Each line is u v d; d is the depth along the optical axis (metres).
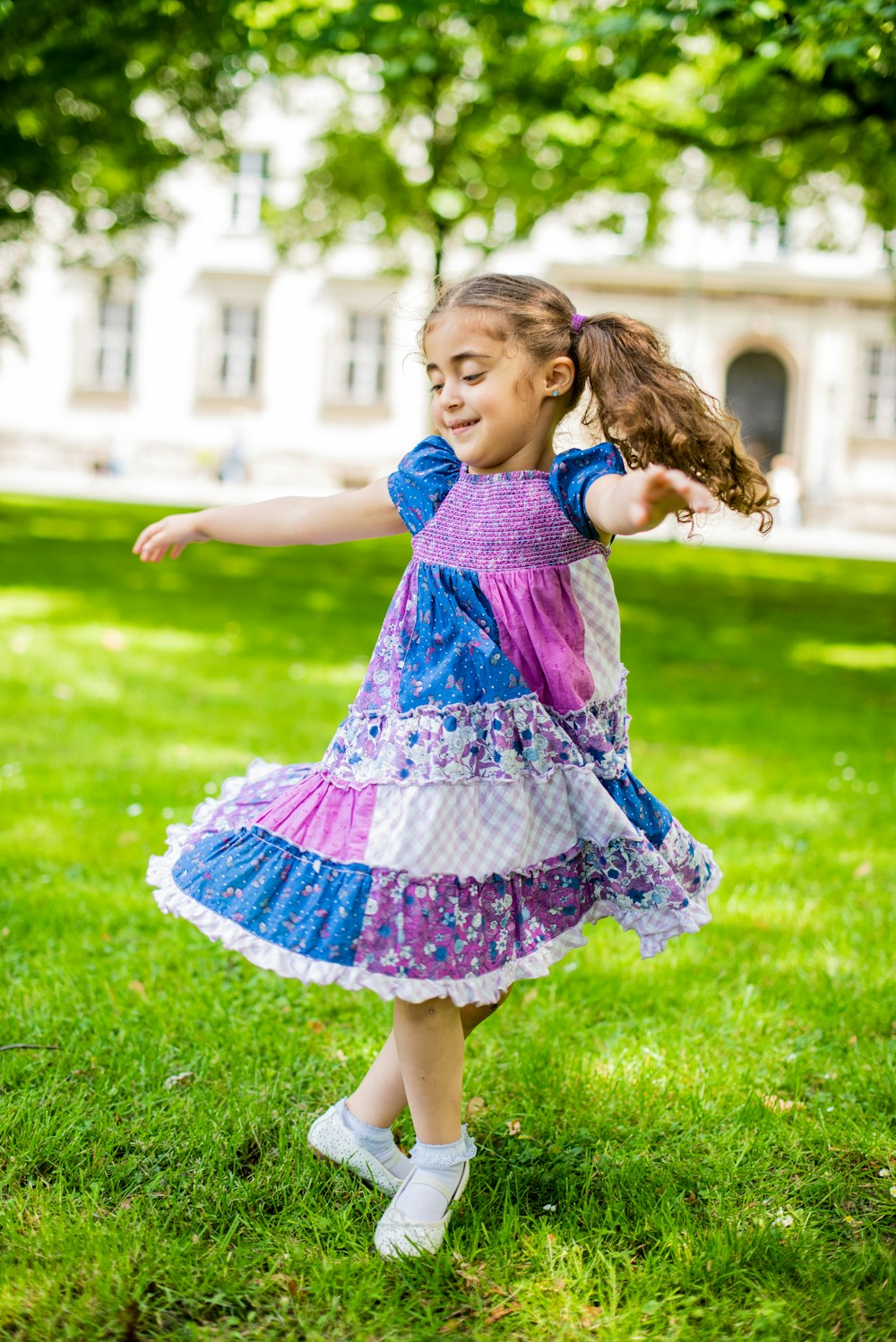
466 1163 2.13
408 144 16.12
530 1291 1.95
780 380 31.20
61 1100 2.47
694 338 30.48
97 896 3.60
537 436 2.15
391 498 2.23
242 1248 2.03
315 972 1.96
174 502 23.56
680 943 3.53
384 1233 2.05
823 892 3.97
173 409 31.19
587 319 2.18
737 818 4.79
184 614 9.46
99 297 31.05
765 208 13.56
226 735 5.61
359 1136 2.25
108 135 12.59
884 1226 2.19
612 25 7.55
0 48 9.56
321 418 30.98
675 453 2.11
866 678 8.58
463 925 1.97
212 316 30.86
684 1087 2.68
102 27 9.88
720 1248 2.04
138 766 5.00
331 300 30.62
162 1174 2.24
